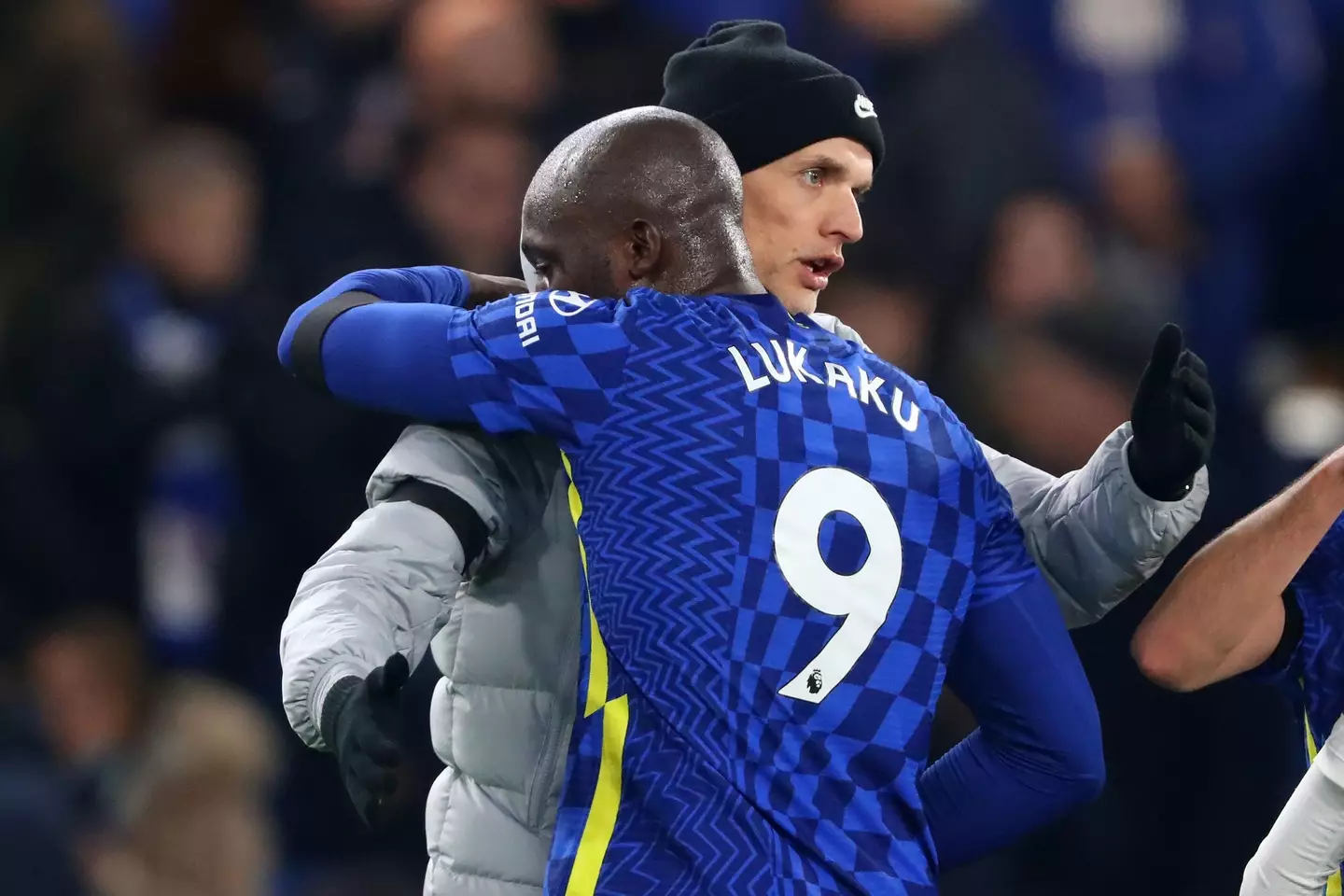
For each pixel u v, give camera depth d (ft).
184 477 58.44
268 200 63.57
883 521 30.07
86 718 52.21
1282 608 32.96
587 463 29.68
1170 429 30.94
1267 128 79.41
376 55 68.39
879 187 67.62
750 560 29.17
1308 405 72.08
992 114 69.05
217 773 48.01
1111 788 58.49
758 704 28.99
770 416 29.81
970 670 31.55
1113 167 76.48
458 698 31.40
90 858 46.32
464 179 63.36
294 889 56.03
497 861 30.71
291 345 31.55
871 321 63.36
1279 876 31.65
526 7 66.80
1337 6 83.61
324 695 27.81
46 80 61.16
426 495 30.32
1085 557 32.35
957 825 31.68
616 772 28.94
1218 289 76.79
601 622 29.35
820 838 28.96
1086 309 66.49
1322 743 33.19
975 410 62.64
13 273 59.26
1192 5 79.41
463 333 30.14
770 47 33.60
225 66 66.85
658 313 30.04
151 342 59.26
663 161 30.91
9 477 56.34
